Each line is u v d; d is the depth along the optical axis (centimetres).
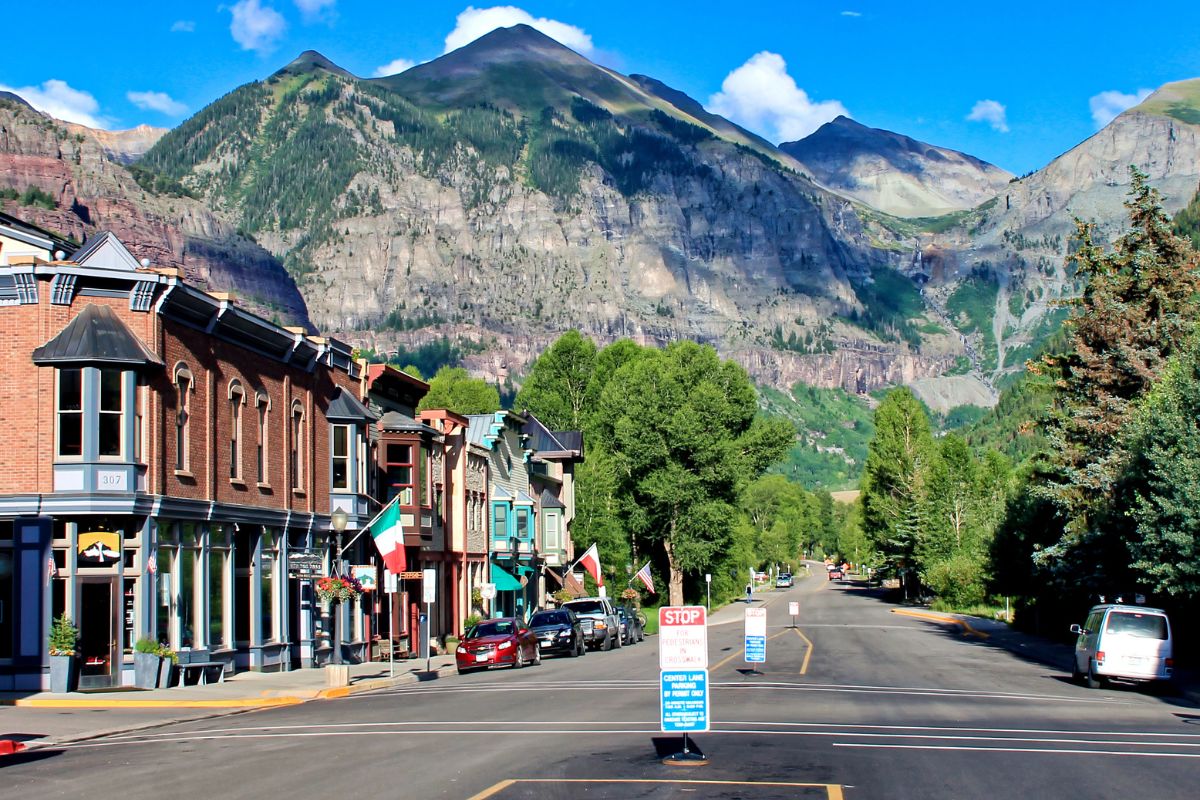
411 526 4750
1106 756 1734
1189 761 1702
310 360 4025
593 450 9144
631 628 5650
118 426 2947
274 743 1978
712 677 3334
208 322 3325
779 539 16338
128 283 3000
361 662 4253
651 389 8544
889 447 11794
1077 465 4559
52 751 1991
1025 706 2569
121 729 2297
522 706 2536
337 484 4238
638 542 8962
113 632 2958
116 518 2966
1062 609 5578
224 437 3425
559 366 11069
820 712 2348
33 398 2922
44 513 2894
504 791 1398
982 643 5269
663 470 8438
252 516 3534
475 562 5669
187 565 3222
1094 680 3142
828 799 1333
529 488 6894
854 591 14150
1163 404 3750
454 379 10981
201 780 1567
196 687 3084
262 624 3625
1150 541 3434
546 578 7131
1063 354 4784
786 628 6688
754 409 9962
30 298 2944
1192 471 3341
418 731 2088
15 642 2888
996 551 6512
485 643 3966
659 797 1350
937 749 1783
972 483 11281
